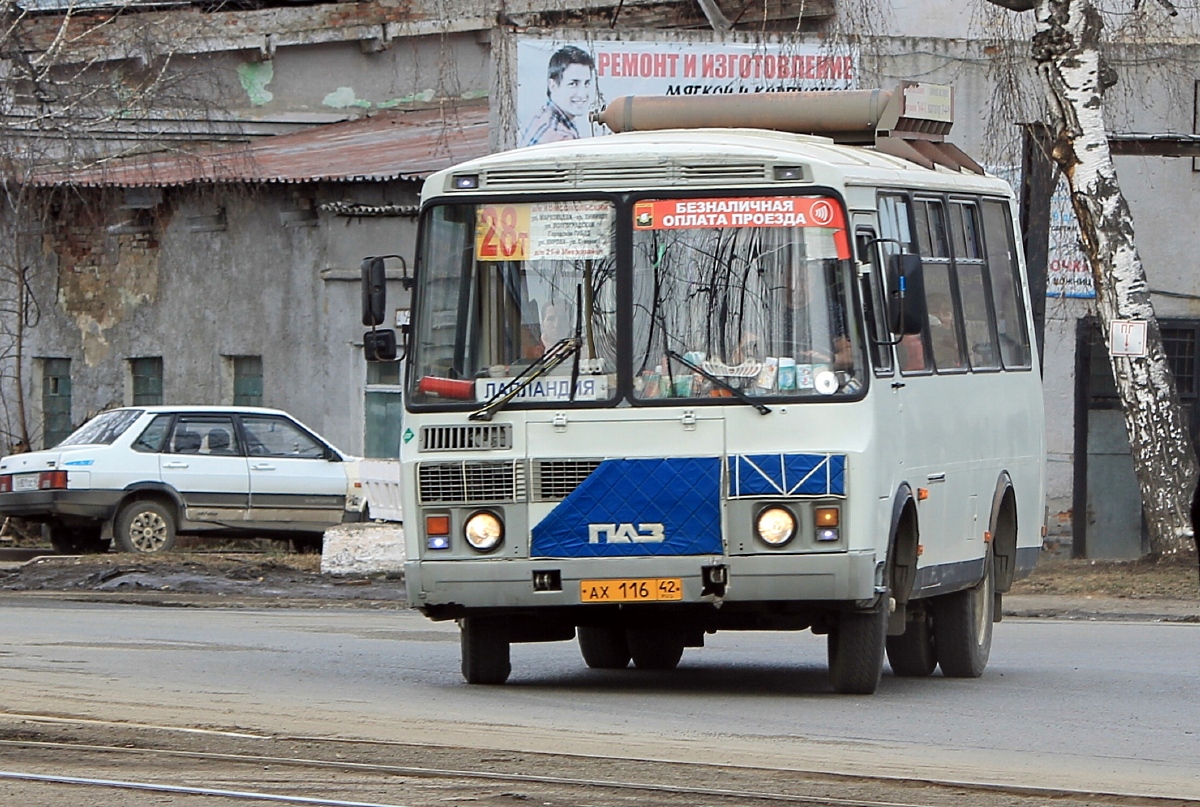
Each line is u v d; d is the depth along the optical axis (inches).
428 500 1049.5
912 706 1041.5
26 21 3031.5
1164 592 1822.1
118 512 2381.9
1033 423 1408.7
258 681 1120.8
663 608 1048.8
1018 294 1402.6
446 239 1067.3
